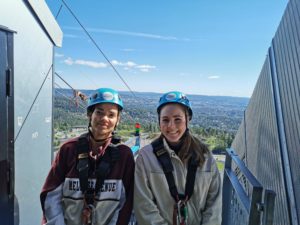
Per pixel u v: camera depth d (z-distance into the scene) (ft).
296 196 25.11
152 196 9.01
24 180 10.94
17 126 10.19
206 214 9.15
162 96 9.23
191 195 8.86
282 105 35.40
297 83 29.96
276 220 28.48
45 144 13.23
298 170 26.05
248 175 8.80
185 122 8.99
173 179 8.77
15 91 9.96
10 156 9.23
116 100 8.80
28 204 11.37
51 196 8.54
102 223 8.48
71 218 8.43
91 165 8.61
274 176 32.83
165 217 8.91
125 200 9.05
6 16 9.11
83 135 9.01
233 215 10.84
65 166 8.71
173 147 9.15
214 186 9.26
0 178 8.73
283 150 31.17
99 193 8.49
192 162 8.87
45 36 12.74
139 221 8.95
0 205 8.75
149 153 9.14
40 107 12.44
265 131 42.09
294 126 29.35
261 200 7.79
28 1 10.56
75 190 8.45
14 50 9.77
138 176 9.03
